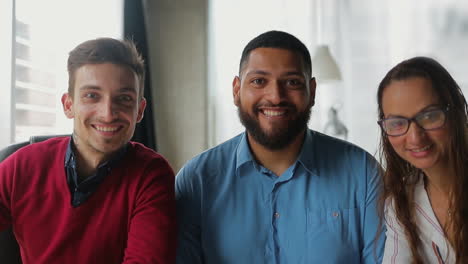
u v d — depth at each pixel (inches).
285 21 124.4
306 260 43.7
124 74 38.8
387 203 42.4
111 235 38.3
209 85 123.6
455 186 37.1
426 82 36.4
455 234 37.2
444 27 124.6
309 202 45.3
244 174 46.6
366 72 125.9
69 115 41.0
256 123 45.5
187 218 45.6
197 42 124.2
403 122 37.0
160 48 124.0
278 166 47.2
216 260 44.7
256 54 45.1
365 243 44.6
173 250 38.7
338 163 47.0
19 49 70.7
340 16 125.6
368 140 125.5
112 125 38.3
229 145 50.0
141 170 40.6
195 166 48.2
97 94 38.3
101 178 39.4
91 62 38.2
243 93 46.0
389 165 42.1
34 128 74.8
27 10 72.2
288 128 45.0
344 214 44.8
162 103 124.2
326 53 110.2
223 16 124.3
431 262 39.0
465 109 37.8
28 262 39.0
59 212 38.5
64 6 81.0
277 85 44.2
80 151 40.5
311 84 47.9
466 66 124.1
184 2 123.9
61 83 80.4
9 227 41.9
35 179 39.3
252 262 43.9
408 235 39.4
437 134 36.0
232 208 45.4
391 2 125.4
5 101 63.3
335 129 114.5
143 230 37.6
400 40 125.5
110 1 97.2
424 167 37.0
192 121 124.6
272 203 45.1
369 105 125.7
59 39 79.7
